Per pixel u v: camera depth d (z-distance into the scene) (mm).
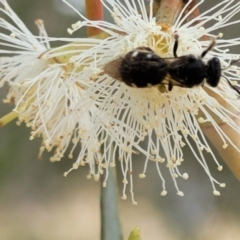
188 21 117
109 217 117
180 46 116
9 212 194
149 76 114
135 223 185
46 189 185
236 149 118
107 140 120
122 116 119
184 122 119
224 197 175
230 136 119
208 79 115
